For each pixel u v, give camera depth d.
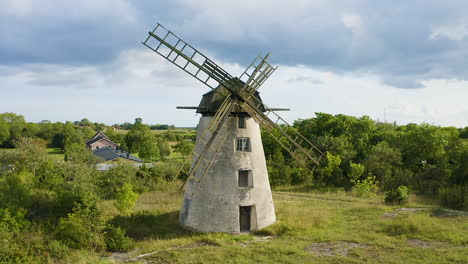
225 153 18.59
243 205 18.39
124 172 33.38
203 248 15.10
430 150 40.53
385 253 13.77
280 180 39.88
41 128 95.31
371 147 47.91
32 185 25.45
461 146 38.03
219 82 17.84
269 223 19.19
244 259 13.45
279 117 19.11
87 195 20.89
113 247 15.66
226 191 18.30
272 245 15.26
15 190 21.20
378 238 15.86
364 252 13.93
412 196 30.62
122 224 18.91
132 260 13.85
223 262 13.18
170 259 13.68
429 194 33.12
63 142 89.50
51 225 18.09
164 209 22.58
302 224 18.53
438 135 40.41
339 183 39.69
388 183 36.62
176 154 79.50
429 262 12.64
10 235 15.09
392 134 50.50
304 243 15.51
